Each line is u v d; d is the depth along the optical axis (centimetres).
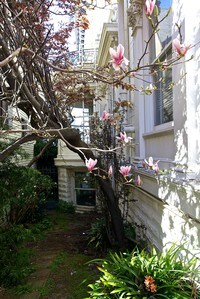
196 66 314
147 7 208
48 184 896
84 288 468
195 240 308
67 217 1120
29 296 459
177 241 360
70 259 613
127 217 716
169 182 370
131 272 313
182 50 221
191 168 316
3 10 414
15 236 534
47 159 1420
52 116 539
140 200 586
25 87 462
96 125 747
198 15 309
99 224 703
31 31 439
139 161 563
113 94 877
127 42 714
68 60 639
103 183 611
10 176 555
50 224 960
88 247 678
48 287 485
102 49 1061
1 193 525
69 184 1269
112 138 648
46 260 617
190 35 312
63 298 443
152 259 327
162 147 450
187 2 313
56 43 603
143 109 572
